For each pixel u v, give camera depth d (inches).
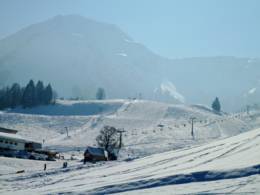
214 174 823.7
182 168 1063.6
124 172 1266.0
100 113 6648.6
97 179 1158.3
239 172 791.1
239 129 5295.3
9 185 1285.7
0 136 3171.8
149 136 4330.7
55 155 3112.7
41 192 998.4
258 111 7726.4
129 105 7130.9
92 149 2733.8
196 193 672.4
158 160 1536.7
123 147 3614.7
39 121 5580.7
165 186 805.2
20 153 2967.5
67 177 1371.8
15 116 5698.8
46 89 7549.2
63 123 5541.3
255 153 1085.1
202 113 6840.6
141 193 754.2
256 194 596.1
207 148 1657.2
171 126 5201.8
